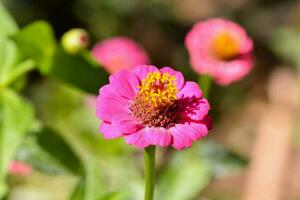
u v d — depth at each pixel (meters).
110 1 1.30
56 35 1.25
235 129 1.17
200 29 0.78
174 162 0.76
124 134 0.54
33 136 0.68
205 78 0.76
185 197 0.74
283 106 1.23
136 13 1.35
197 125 0.55
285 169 1.09
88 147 0.80
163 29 1.38
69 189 0.90
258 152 1.12
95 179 0.62
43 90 1.02
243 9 1.46
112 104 0.56
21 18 1.16
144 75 0.57
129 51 0.89
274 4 1.44
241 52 0.77
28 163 0.68
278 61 1.32
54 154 0.68
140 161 0.81
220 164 0.76
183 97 0.56
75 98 0.90
